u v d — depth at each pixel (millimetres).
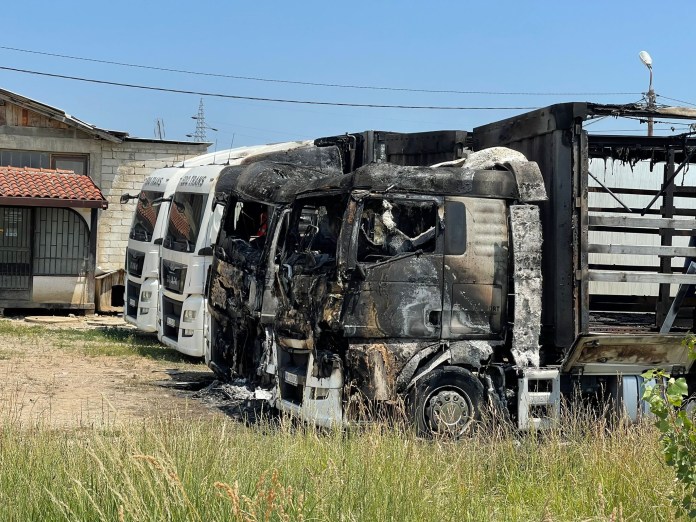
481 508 6605
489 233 9789
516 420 9625
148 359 15859
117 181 26344
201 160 17297
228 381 12398
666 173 12469
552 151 10094
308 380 9438
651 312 13961
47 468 6480
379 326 9328
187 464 6312
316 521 5645
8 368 14352
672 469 7008
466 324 9656
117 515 5473
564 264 9914
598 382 10188
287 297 10156
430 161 13633
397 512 6023
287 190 11406
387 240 9555
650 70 22797
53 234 23344
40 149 25734
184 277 15062
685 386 6039
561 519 6691
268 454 7250
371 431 7898
